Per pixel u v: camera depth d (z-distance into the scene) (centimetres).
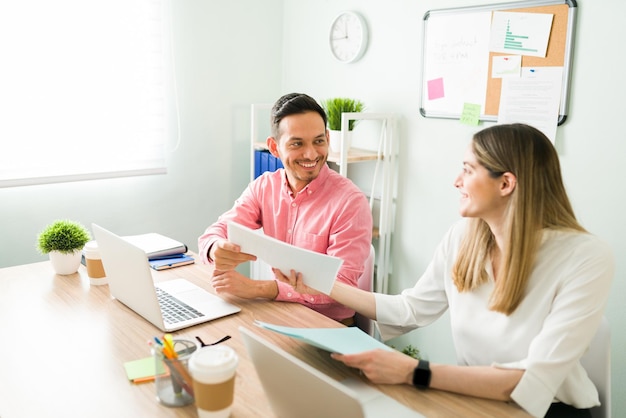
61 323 138
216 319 142
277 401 95
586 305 111
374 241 275
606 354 123
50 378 111
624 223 190
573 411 122
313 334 120
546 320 115
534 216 118
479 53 222
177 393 102
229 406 96
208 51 292
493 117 221
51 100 244
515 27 209
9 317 142
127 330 134
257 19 307
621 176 189
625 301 193
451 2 230
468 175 124
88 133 256
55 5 238
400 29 252
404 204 264
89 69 251
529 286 121
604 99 190
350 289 150
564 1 194
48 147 246
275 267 139
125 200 277
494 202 121
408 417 97
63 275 175
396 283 274
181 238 302
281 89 327
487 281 129
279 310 148
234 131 311
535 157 117
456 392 108
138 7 260
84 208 265
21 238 249
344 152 242
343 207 174
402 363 110
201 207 306
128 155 270
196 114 294
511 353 123
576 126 199
